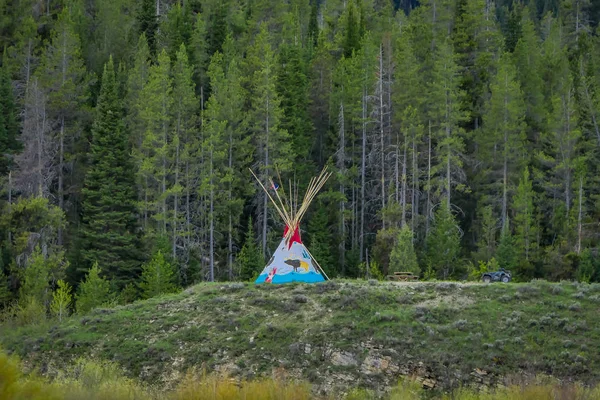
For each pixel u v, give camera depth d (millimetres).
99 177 56500
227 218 60094
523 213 57281
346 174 64375
